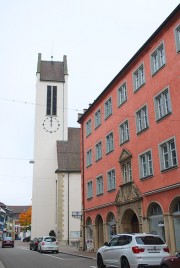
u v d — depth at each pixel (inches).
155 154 963.3
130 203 1088.8
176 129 871.7
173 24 918.4
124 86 1210.0
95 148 1449.3
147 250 590.6
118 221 1168.2
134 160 1086.4
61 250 1505.9
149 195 975.6
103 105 1389.0
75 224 2071.9
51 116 2561.5
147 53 1049.5
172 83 904.9
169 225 863.7
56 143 2487.7
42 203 2353.6
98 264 723.4
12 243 2050.9
